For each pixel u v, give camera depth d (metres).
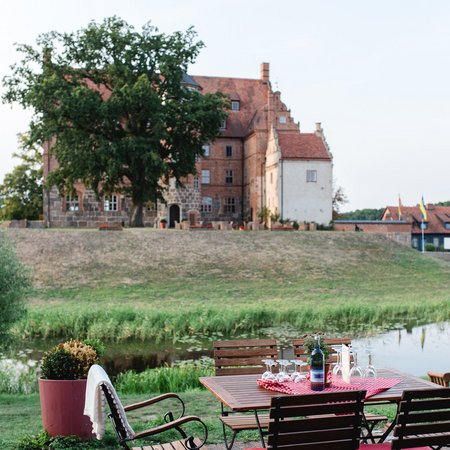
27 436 8.77
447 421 6.45
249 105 76.81
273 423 5.91
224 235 49.91
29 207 75.69
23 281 19.02
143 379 15.55
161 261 43.78
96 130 51.16
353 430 6.12
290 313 30.23
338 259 47.44
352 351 7.88
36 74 50.91
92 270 41.41
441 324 29.50
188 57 53.16
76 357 9.01
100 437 6.94
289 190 63.53
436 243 86.56
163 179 66.12
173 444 7.01
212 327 27.66
